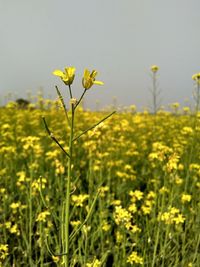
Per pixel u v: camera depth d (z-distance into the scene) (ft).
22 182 2.58
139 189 2.78
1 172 2.61
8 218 2.25
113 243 1.94
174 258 1.81
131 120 5.35
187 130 3.14
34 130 4.38
